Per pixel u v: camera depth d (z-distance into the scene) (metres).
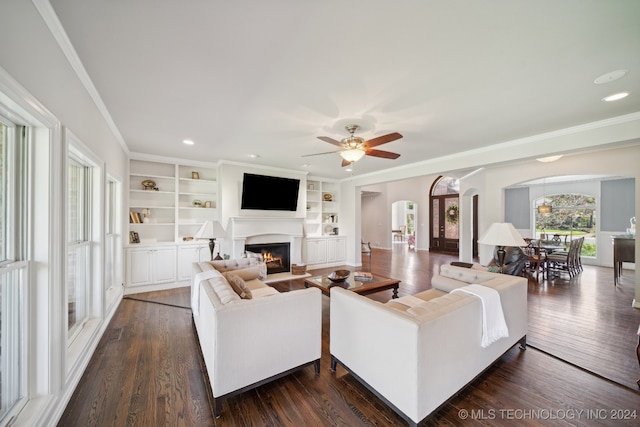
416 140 3.63
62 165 1.75
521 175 5.54
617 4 1.34
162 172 5.00
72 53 1.78
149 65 1.93
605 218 7.02
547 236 7.73
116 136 3.46
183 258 4.82
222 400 1.74
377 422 1.67
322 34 1.59
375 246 10.85
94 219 2.85
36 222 1.61
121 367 2.27
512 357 2.44
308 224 6.92
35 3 1.36
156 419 1.69
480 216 6.20
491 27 1.52
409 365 1.55
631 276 5.71
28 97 1.31
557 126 3.08
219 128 3.23
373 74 2.03
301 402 1.85
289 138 3.62
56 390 1.69
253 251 5.50
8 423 1.40
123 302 3.96
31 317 1.60
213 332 1.76
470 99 2.41
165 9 1.40
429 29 1.54
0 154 1.49
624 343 2.69
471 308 1.89
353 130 3.13
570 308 3.72
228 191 5.09
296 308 2.05
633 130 2.70
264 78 2.10
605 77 2.04
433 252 9.59
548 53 1.76
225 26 1.53
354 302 2.00
